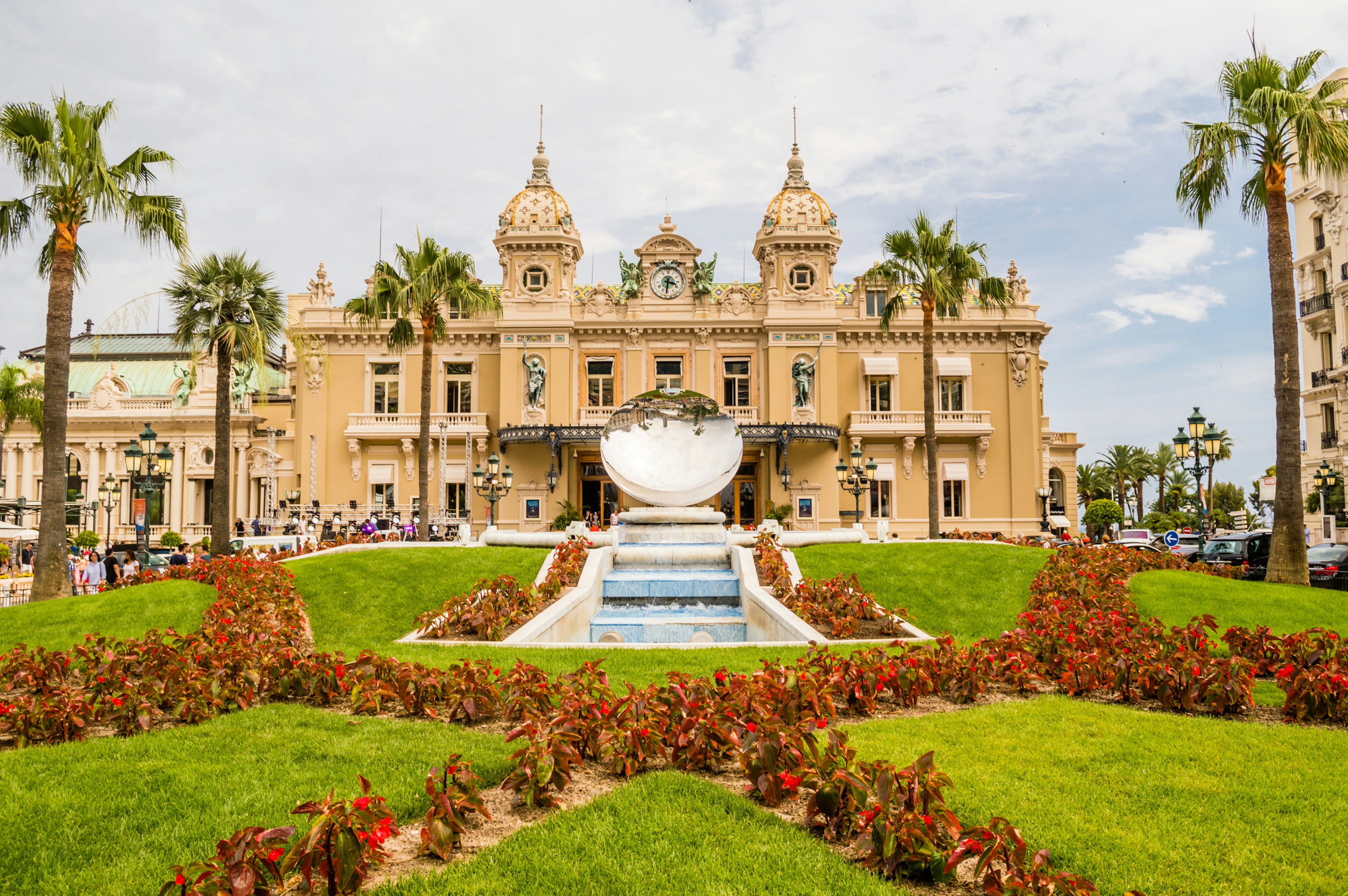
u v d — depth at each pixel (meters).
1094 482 86.19
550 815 6.29
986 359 45.69
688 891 5.18
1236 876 5.51
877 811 5.43
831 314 44.19
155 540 51.28
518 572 20.61
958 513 44.78
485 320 44.88
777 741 6.48
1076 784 6.98
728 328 44.66
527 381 44.03
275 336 29.23
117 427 52.50
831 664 9.50
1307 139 19.05
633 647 13.06
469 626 14.75
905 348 45.56
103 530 51.50
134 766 7.23
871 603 15.61
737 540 22.05
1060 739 8.18
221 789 6.75
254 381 53.78
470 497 42.28
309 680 9.70
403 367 45.31
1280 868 5.59
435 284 31.17
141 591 17.92
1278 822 6.29
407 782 6.90
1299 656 10.73
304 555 24.02
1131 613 15.20
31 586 24.70
